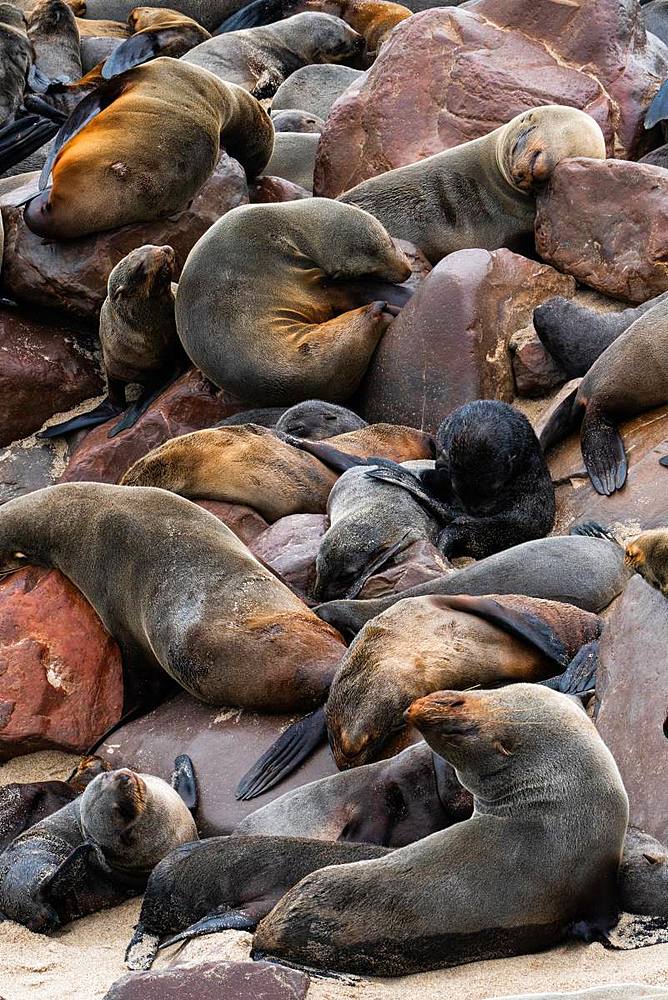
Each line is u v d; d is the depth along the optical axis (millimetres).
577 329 36219
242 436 34188
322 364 38094
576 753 19891
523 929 19188
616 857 19641
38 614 29125
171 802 23703
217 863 21375
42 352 43562
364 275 40469
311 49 62000
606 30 46250
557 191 40094
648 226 38312
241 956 19859
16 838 24250
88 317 43844
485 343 37438
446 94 46875
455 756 20125
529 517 31047
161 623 27500
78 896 23094
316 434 36594
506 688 20844
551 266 40219
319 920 19484
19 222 44000
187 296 39750
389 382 38062
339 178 48281
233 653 26438
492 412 30750
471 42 47281
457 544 30984
